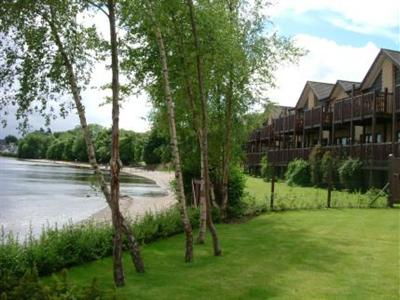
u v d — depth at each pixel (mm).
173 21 9703
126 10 8047
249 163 43688
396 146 21844
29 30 7820
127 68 10828
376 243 10266
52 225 15711
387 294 6652
